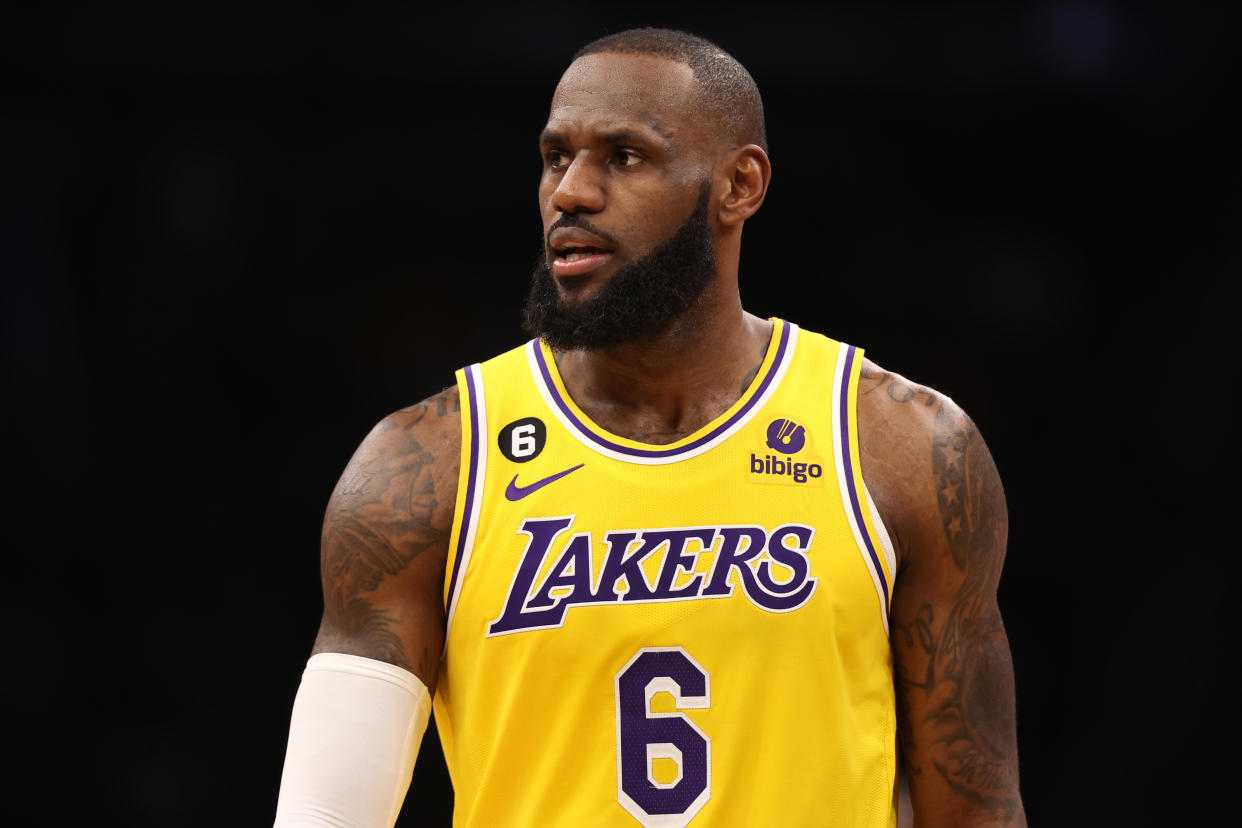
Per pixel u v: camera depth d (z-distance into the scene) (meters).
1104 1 27.28
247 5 26.52
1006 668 8.87
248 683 28.03
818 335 9.13
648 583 8.23
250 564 28.73
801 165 29.75
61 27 26.06
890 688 8.61
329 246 29.38
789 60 27.78
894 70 28.08
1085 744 29.20
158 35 26.48
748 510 8.38
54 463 27.53
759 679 8.17
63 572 27.42
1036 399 30.67
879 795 8.43
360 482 8.56
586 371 8.83
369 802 8.08
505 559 8.35
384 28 26.95
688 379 8.66
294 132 28.42
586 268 8.30
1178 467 29.59
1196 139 28.59
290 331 29.38
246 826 26.86
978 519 8.66
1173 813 28.05
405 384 29.86
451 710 8.70
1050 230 30.33
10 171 27.16
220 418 29.03
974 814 8.73
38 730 26.31
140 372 28.34
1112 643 29.72
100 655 27.27
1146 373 30.06
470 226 29.81
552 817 8.20
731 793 8.09
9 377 27.34
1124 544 29.94
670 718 8.13
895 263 30.69
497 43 27.12
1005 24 27.59
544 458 8.52
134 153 27.78
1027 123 28.97
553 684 8.23
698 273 8.47
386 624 8.37
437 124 28.70
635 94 8.31
